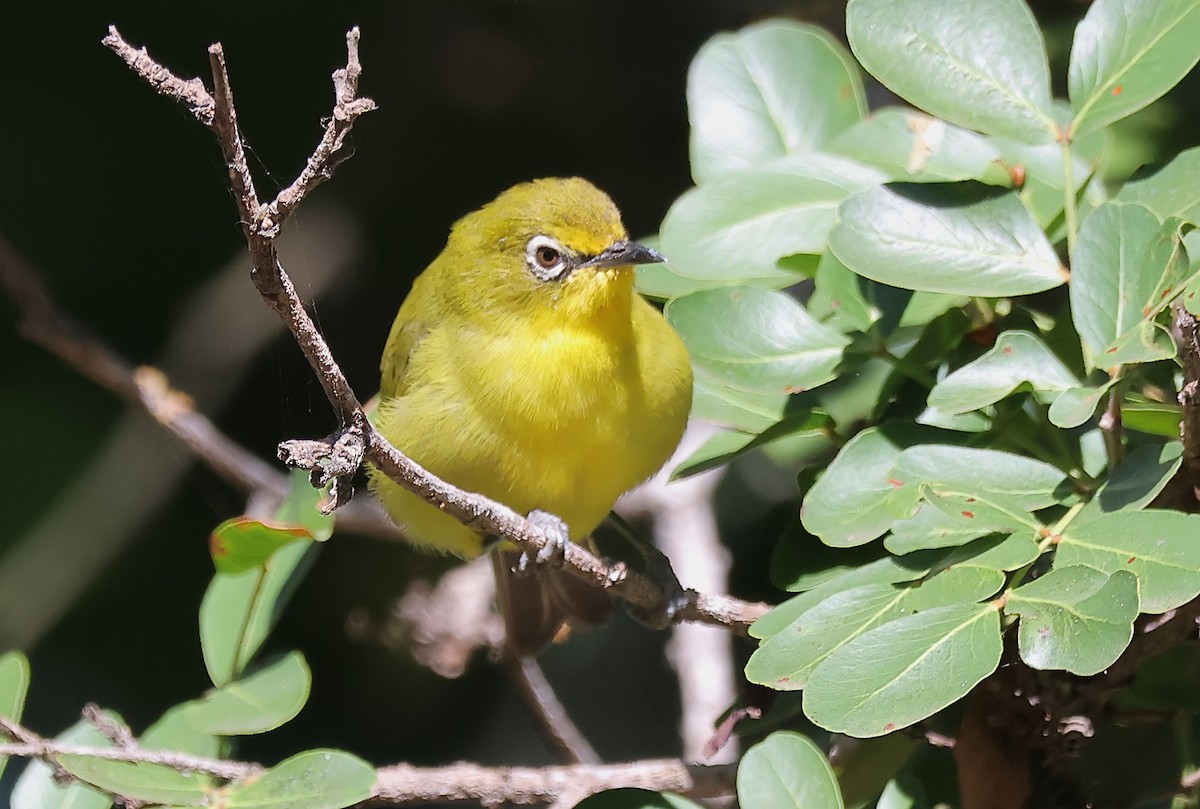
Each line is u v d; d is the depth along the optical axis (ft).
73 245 49.78
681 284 28.07
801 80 28.78
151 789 21.81
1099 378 19.95
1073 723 21.90
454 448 28.40
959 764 22.40
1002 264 20.74
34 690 45.62
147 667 47.26
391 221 52.70
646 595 26.02
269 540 25.22
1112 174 33.42
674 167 53.57
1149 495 18.35
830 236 21.24
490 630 39.09
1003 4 21.86
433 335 29.50
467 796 24.67
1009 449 21.97
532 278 28.22
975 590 18.07
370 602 48.78
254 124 49.96
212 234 50.98
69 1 49.08
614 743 45.01
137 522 47.55
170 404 37.76
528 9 52.85
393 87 52.26
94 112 49.75
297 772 21.75
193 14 49.57
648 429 28.48
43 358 48.70
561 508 29.14
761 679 18.81
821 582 22.72
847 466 21.67
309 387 50.16
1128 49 21.38
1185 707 23.26
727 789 25.27
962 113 21.50
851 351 23.45
